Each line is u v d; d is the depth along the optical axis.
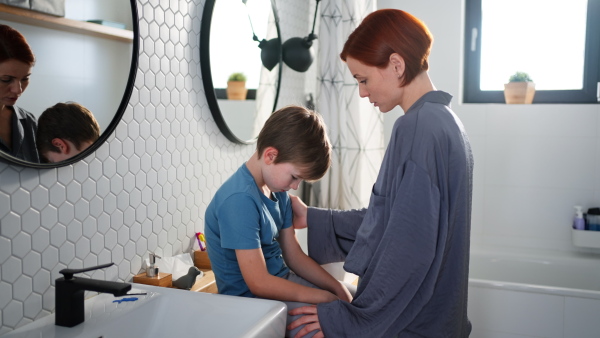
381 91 1.34
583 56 2.89
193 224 1.72
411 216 1.18
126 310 1.20
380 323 1.23
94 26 1.23
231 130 1.88
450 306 1.28
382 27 1.29
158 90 1.51
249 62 1.98
